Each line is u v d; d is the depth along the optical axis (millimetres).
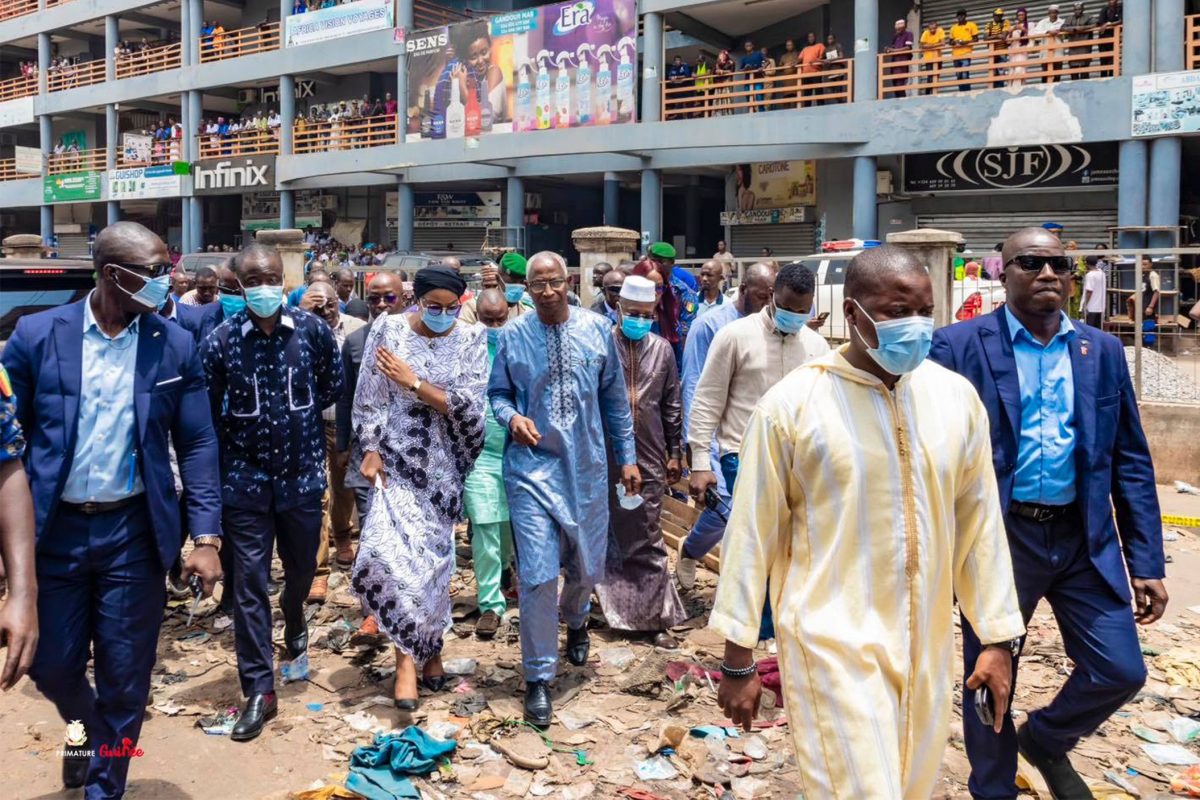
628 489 4918
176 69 30234
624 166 22281
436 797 3713
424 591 4477
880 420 2576
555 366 4582
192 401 3568
